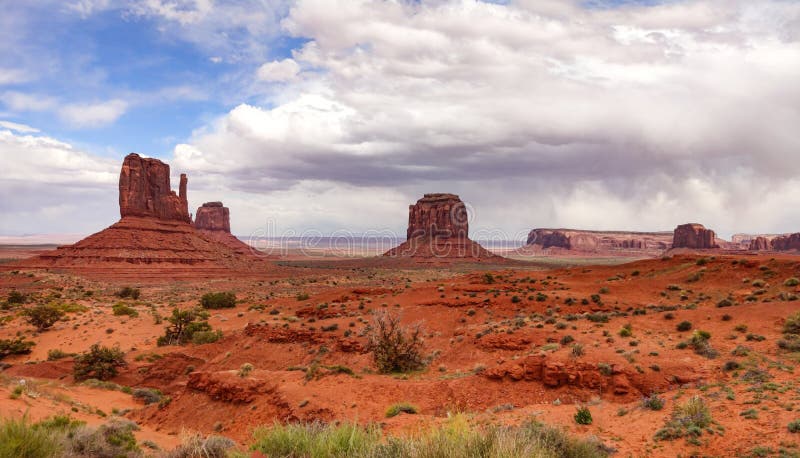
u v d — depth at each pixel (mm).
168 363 46750
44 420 16109
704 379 20125
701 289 46406
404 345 32688
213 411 26047
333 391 23734
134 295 114000
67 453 10562
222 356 46562
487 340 33938
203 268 175375
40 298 101688
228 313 80125
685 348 24766
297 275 184250
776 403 14867
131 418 28344
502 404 21766
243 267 191875
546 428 10508
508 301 47906
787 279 41188
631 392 20672
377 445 7699
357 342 39219
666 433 13750
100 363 44062
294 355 42094
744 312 29688
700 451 12320
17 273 137750
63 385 35875
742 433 12922
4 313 82375
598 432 15266
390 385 24438
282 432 8945
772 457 11141
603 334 29844
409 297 57094
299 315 56844
